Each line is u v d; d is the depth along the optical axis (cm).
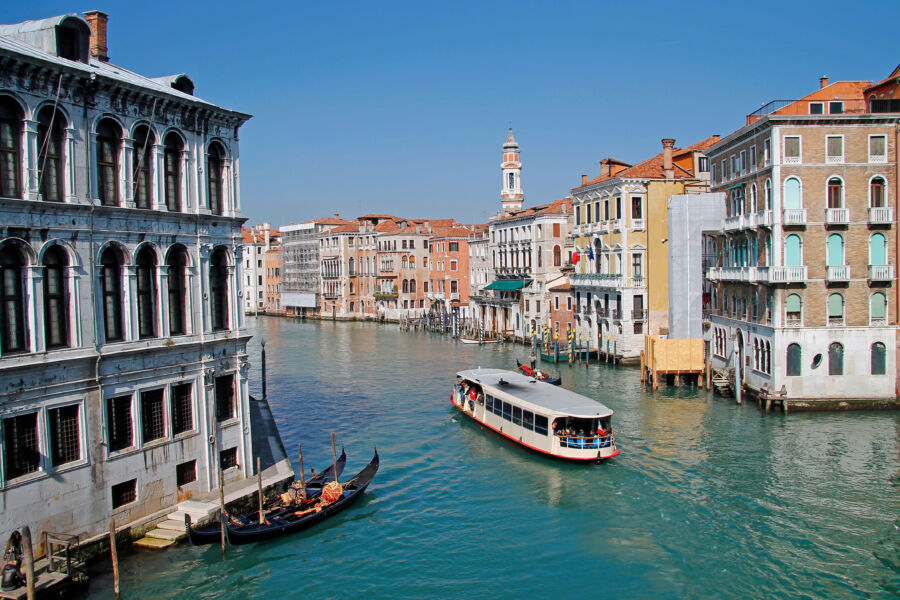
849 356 3133
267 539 1884
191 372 1878
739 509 2092
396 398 3828
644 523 2028
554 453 2611
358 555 1855
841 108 3219
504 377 3406
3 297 1466
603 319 4978
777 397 3116
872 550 1823
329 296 9756
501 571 1773
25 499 1490
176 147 1848
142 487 1748
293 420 3328
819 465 2434
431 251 8494
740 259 3600
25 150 1480
